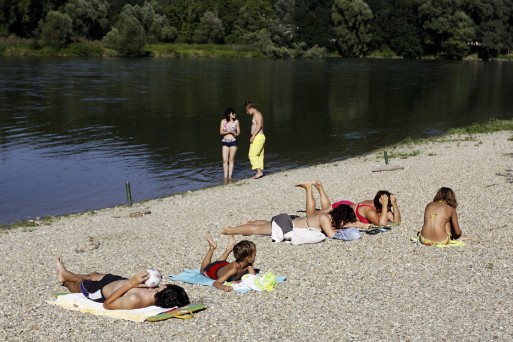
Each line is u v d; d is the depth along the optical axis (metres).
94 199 16.47
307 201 12.31
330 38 93.88
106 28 84.38
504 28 92.69
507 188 15.03
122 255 10.84
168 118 31.09
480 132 25.97
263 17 96.44
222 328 7.76
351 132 28.48
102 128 27.75
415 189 15.34
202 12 94.00
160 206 14.97
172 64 68.19
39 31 79.81
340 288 8.98
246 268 9.39
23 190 17.33
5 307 8.48
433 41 92.62
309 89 46.62
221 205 14.78
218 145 24.27
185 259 10.54
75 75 51.88
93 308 8.26
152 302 8.28
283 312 8.21
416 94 45.03
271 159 22.12
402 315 8.04
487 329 7.59
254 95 41.97
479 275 9.34
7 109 32.62
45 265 10.34
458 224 11.38
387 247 10.71
